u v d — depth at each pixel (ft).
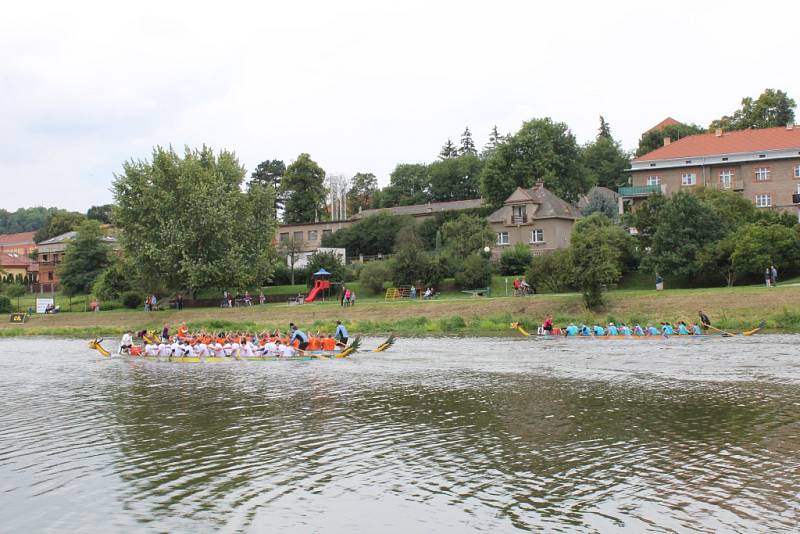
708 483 54.44
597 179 544.62
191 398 97.66
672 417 77.36
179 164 289.12
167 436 73.77
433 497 53.16
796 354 129.49
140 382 115.96
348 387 104.37
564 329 188.96
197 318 260.62
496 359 134.92
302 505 52.16
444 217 405.80
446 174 606.14
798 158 329.72
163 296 322.75
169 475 60.03
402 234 368.89
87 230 387.14
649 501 50.98
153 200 276.41
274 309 263.49
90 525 49.21
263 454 65.92
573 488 54.24
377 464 61.93
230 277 276.62
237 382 112.98
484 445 67.41
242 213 300.81
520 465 60.44
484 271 286.46
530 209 360.69
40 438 73.97
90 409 90.38
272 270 302.66
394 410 85.61
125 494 55.42
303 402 92.32
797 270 245.86
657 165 355.56
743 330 173.78
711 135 364.17
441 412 83.66
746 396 88.48
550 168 414.00
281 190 522.47
